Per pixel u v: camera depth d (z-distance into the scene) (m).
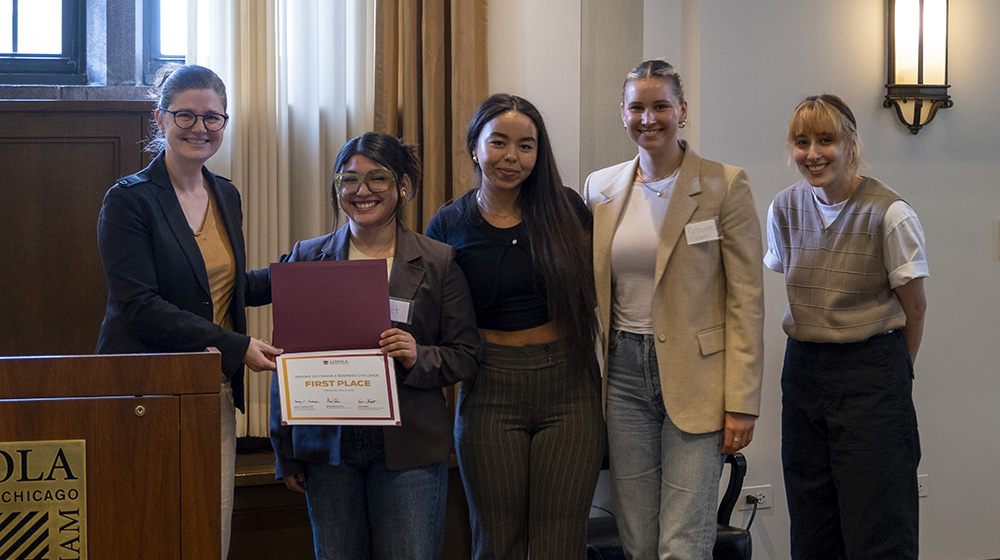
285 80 3.17
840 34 3.44
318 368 2.01
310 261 2.04
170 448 1.38
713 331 2.25
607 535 2.82
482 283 2.17
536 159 2.19
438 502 2.15
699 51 3.29
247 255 3.12
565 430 2.15
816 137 2.53
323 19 3.24
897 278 2.48
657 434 2.28
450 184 3.37
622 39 3.41
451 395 3.29
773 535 3.40
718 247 2.26
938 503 3.54
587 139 3.41
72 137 2.92
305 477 2.17
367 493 2.11
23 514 1.33
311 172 3.21
